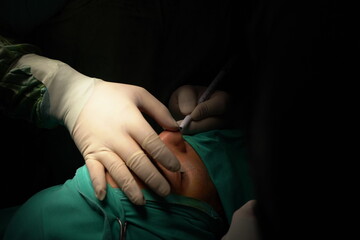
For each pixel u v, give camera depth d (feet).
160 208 4.01
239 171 4.93
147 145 4.41
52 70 5.31
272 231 2.18
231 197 4.53
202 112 5.49
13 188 6.77
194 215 4.09
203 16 6.15
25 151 6.75
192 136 5.23
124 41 6.32
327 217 1.82
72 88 5.24
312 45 1.69
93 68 6.44
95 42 6.27
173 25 6.38
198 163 4.71
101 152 4.43
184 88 6.19
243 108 2.20
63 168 6.93
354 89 1.65
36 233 3.75
